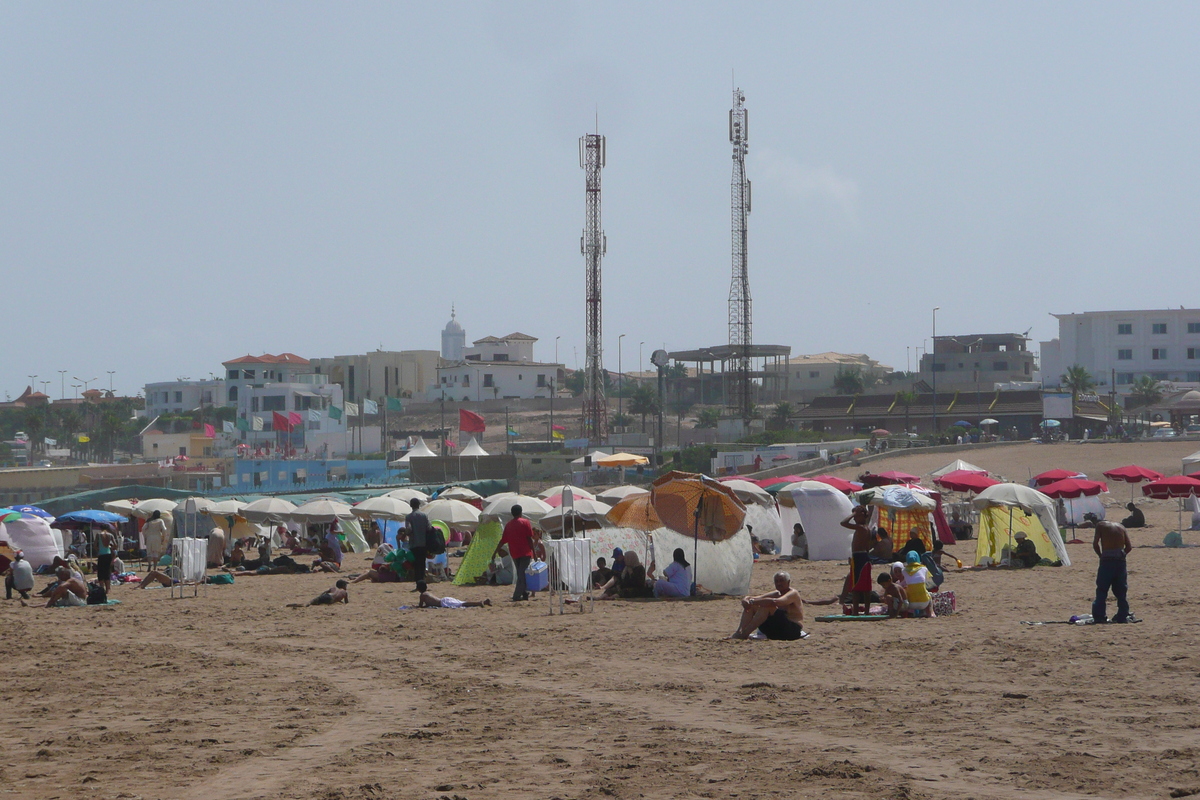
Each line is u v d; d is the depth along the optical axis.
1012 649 17.72
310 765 10.92
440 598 27.36
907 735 11.77
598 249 139.25
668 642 19.70
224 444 167.88
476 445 95.06
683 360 191.75
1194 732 11.61
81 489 104.12
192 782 10.32
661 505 28.97
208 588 34.53
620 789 9.79
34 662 18.81
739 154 146.75
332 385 174.75
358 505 50.09
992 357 190.88
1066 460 100.75
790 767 10.48
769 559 42.28
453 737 12.16
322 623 23.89
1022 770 10.20
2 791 10.05
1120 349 179.50
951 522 52.62
